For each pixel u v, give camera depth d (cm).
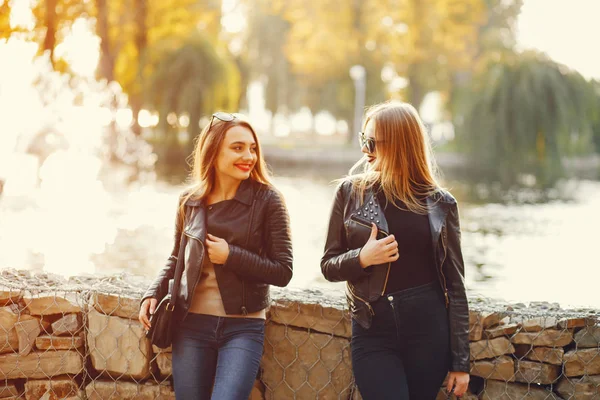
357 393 297
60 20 2366
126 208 1318
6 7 1575
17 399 308
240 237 267
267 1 4756
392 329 252
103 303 307
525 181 2611
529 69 2467
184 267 270
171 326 265
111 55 2892
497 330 291
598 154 3494
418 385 255
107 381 309
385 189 257
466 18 4028
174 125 2919
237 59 4212
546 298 709
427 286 254
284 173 2986
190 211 275
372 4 3934
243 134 272
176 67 2912
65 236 944
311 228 1256
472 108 2530
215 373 268
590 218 1522
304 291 327
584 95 2452
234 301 263
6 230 963
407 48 3872
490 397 293
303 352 303
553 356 285
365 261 248
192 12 3316
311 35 4131
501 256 1002
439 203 257
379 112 262
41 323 309
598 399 283
